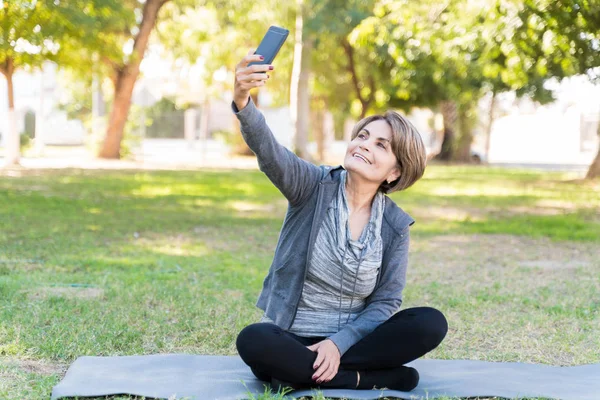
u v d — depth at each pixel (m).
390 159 3.37
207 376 3.62
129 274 6.58
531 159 39.91
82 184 15.99
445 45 13.54
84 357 3.90
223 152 36.88
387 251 3.48
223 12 24.62
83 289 5.85
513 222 11.51
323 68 27.00
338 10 21.31
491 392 3.47
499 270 7.40
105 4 17.94
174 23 26.23
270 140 3.25
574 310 5.54
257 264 7.47
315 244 3.38
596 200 15.35
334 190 3.43
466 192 17.08
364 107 26.66
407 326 3.35
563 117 42.06
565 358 4.32
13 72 21.06
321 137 32.62
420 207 13.70
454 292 6.21
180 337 4.57
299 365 3.30
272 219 11.35
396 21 14.21
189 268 7.03
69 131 42.22
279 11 22.67
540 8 10.59
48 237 8.70
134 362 3.84
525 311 5.56
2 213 10.66
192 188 16.09
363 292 3.46
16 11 16.81
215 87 32.06
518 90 23.81
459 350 4.43
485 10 11.13
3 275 6.33
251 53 3.13
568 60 11.58
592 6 10.11
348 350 3.40
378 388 3.47
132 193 14.55
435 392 3.47
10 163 21.23
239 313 5.21
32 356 3.99
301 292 3.43
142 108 28.12
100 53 19.88
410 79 25.00
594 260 8.10
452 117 32.62
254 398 3.23
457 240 9.60
